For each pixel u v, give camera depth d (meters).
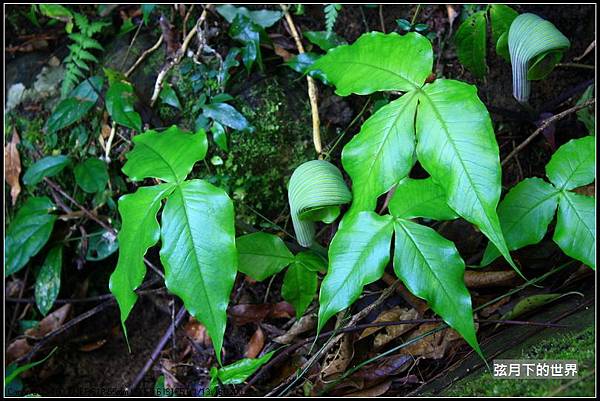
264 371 0.74
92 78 0.86
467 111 0.53
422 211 0.56
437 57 0.82
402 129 0.56
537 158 0.80
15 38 0.93
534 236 0.58
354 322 0.65
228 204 0.56
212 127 0.80
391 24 0.84
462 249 0.75
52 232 0.87
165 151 0.64
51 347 0.86
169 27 0.86
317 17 0.85
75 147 0.87
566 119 0.79
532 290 0.69
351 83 0.61
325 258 0.69
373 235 0.55
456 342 0.67
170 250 0.56
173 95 0.83
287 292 0.68
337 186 0.57
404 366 0.68
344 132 0.80
